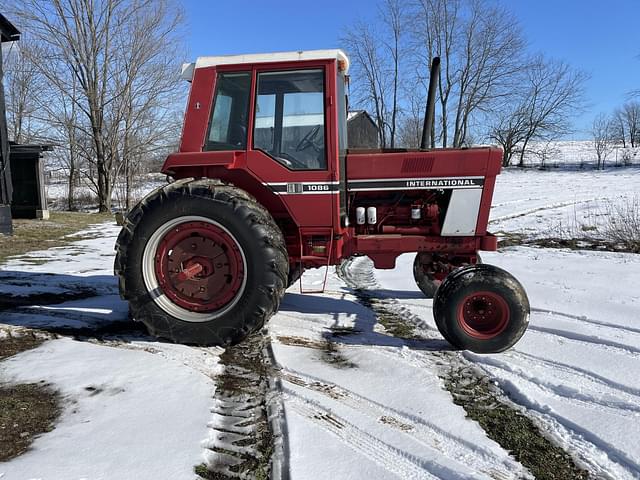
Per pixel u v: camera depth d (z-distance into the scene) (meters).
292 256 3.65
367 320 3.89
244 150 3.53
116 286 5.18
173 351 3.13
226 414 2.29
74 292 4.87
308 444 2.01
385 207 3.80
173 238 3.29
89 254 7.80
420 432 2.13
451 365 2.92
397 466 1.88
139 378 2.65
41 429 2.12
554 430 2.16
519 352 3.07
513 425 2.21
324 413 2.29
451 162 3.56
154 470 1.81
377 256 3.74
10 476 1.76
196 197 3.20
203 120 3.54
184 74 3.72
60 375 2.69
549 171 28.89
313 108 3.48
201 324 3.21
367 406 2.36
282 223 3.65
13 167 14.87
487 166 3.53
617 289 4.61
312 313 4.09
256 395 2.50
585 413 2.29
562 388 2.53
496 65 27.59
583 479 1.82
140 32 20.09
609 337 3.26
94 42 19.41
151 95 21.03
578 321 3.67
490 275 3.04
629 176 22.19
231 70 3.53
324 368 2.84
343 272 5.95
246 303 3.16
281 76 3.51
